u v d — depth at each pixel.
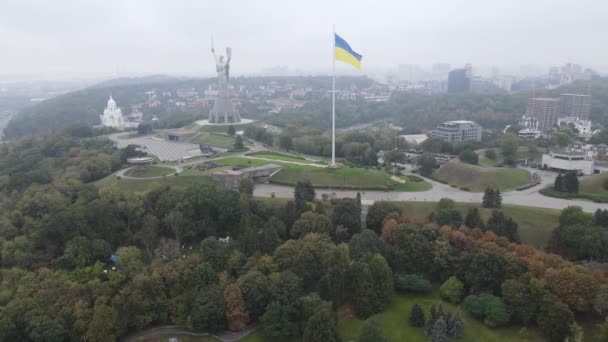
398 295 168.75
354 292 158.88
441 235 184.75
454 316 141.75
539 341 139.38
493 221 194.50
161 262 175.12
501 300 149.75
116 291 158.00
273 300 149.62
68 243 181.88
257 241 182.25
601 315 143.00
